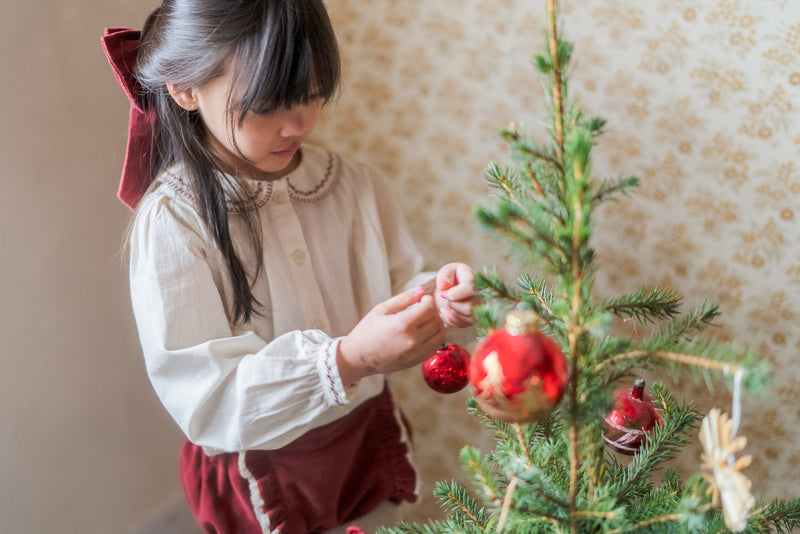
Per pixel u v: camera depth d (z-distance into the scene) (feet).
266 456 2.69
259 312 2.64
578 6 3.65
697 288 3.84
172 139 2.62
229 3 2.18
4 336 3.30
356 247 2.97
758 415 3.81
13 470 3.38
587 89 3.74
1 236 3.24
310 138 4.24
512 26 3.83
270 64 2.14
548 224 1.53
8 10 3.16
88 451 3.67
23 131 3.27
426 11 3.93
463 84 3.99
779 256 3.67
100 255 3.65
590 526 1.65
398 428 3.05
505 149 4.03
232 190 2.60
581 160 1.37
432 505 4.49
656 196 3.78
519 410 1.47
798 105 3.47
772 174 3.59
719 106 3.58
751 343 3.81
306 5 2.24
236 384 2.35
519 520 1.63
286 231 2.71
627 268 3.91
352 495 2.89
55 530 3.55
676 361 1.50
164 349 2.42
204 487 2.79
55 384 3.51
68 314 3.54
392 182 4.24
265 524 2.65
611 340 1.64
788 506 1.86
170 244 2.48
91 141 3.55
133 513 3.85
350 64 4.10
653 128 3.70
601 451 1.82
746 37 3.46
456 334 2.90
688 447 3.80
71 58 3.42
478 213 1.47
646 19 3.58
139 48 2.59
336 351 2.24
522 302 1.74
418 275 3.10
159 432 3.98
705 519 1.72
